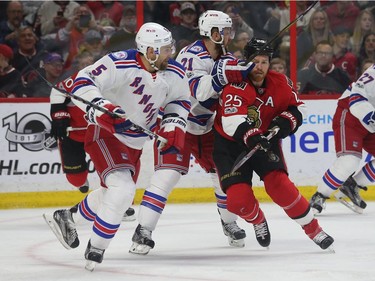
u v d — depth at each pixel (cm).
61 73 2184
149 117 1231
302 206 1288
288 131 1271
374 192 2205
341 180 1852
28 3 2156
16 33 2159
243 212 1291
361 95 1727
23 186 2139
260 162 1275
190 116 1398
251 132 1224
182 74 1228
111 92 1202
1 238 1584
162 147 1216
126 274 1147
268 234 1354
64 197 2152
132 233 1636
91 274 1150
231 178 1279
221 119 1305
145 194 1344
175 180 1342
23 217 1934
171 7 2203
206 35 1373
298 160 2195
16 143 2134
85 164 1823
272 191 1278
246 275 1127
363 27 2244
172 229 1684
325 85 2244
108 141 1195
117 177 1169
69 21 2177
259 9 2223
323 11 2228
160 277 1120
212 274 1138
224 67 1270
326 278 1098
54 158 2148
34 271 1192
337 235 1559
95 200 1288
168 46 1185
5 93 2161
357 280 1083
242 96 1261
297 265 1220
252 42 1288
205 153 1420
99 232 1160
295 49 2233
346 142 1839
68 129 1731
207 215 1914
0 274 1171
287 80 1304
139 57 1194
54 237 1593
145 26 1187
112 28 2194
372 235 1557
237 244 1427
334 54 2242
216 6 2214
